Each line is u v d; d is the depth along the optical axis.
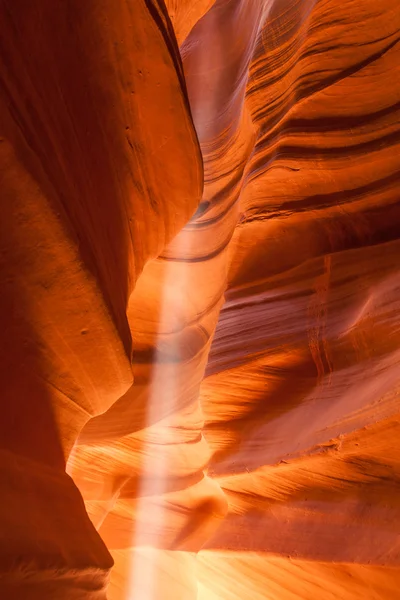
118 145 3.11
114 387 3.05
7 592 1.92
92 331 2.54
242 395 6.43
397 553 4.33
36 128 2.05
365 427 4.58
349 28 5.62
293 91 6.16
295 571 5.12
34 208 1.88
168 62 3.08
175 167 3.68
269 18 6.35
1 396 2.25
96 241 2.66
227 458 6.18
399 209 6.23
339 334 5.71
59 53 2.37
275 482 5.55
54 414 2.70
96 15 2.59
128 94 3.03
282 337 6.29
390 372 4.72
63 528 2.49
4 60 1.84
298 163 6.36
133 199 3.45
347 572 4.66
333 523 4.90
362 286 5.98
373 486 4.79
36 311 2.22
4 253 1.95
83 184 2.61
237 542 5.69
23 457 2.42
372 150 6.03
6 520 2.01
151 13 2.90
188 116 3.46
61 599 2.32
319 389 5.62
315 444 4.95
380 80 5.79
